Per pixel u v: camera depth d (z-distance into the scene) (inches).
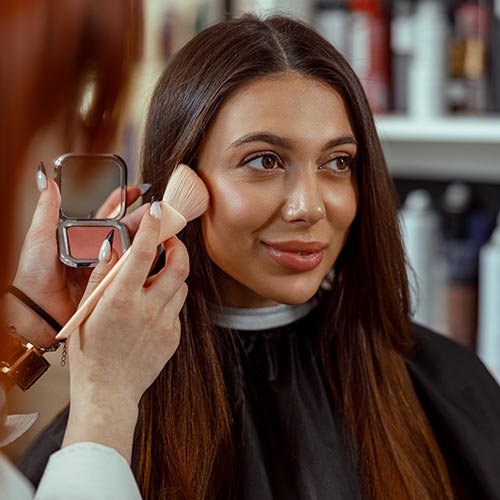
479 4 54.5
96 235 30.2
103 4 19.4
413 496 31.9
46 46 18.6
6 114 18.1
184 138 30.1
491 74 54.5
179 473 30.0
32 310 30.4
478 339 56.9
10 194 18.4
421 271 55.7
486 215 58.3
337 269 34.1
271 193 29.4
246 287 32.5
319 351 33.9
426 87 54.4
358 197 32.7
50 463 24.4
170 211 26.8
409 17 55.4
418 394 35.4
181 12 52.2
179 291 26.7
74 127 21.3
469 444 34.3
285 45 29.9
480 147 60.0
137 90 40.3
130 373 25.6
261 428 31.8
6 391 28.3
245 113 29.0
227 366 32.3
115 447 24.7
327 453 31.4
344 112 30.5
